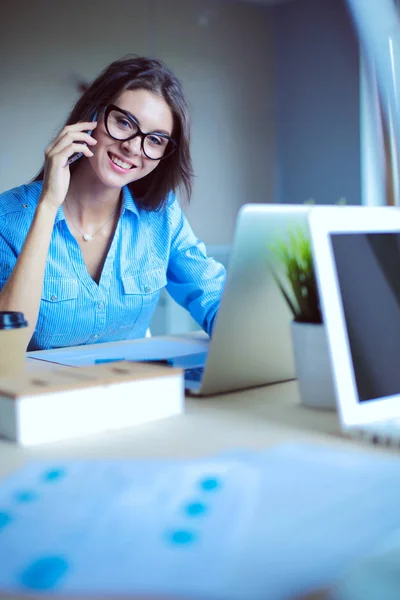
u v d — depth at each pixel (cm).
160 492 73
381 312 100
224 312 113
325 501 71
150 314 207
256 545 61
